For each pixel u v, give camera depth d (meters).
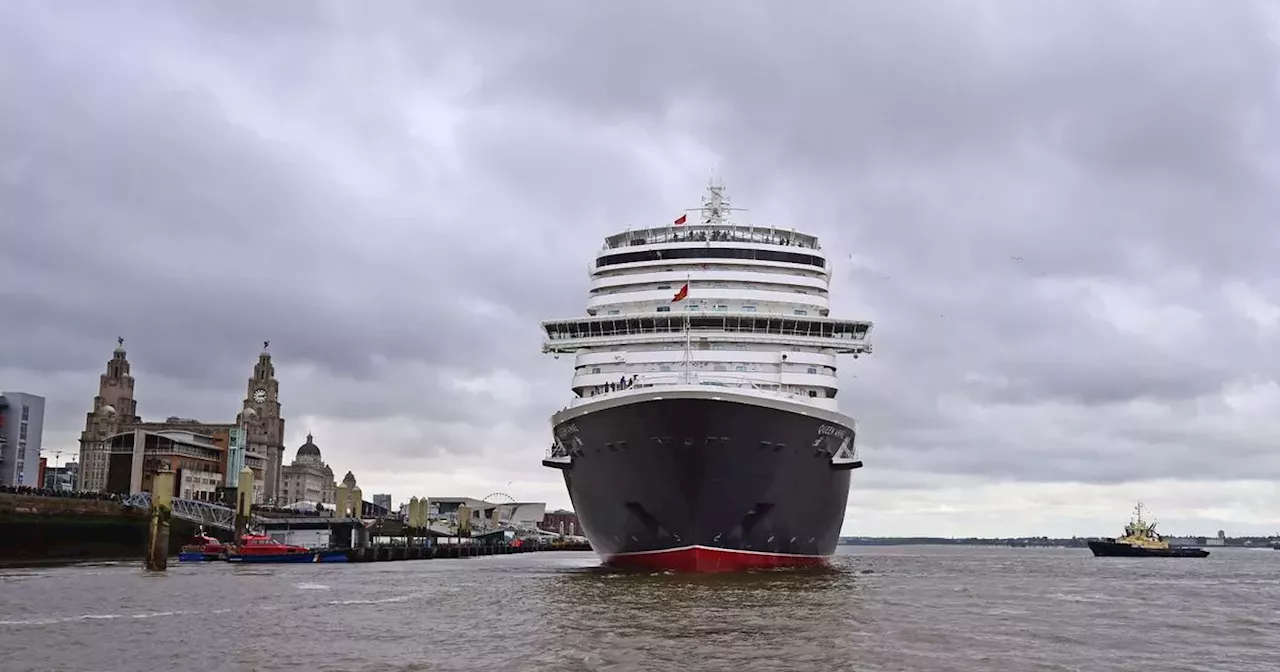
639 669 37.06
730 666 37.72
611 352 78.81
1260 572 124.56
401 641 44.34
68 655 40.91
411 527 181.38
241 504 135.38
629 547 75.56
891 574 106.31
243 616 54.38
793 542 76.25
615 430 68.88
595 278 84.75
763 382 75.44
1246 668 39.84
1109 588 84.44
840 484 79.75
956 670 37.81
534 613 54.66
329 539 158.12
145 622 51.66
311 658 39.97
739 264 80.88
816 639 44.06
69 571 93.00
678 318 77.12
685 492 67.94
